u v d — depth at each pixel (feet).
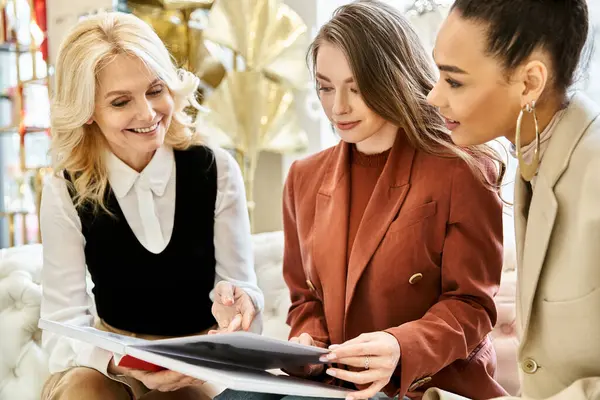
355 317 4.88
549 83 3.68
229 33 7.94
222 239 5.59
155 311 5.47
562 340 3.67
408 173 4.83
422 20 6.72
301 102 8.66
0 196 11.07
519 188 4.00
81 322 5.28
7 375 6.22
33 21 9.11
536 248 3.74
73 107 5.01
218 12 7.95
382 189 4.82
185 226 5.46
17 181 10.28
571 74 3.69
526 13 3.54
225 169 5.64
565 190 3.66
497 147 6.63
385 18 4.72
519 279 4.01
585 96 3.83
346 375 4.12
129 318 5.49
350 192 5.03
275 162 9.01
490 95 3.70
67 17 8.58
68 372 5.09
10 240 10.20
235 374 3.93
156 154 5.39
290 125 8.20
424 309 4.83
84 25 5.07
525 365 3.85
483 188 4.72
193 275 5.49
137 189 5.35
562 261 3.65
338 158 5.11
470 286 4.68
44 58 9.08
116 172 5.35
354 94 4.68
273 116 8.10
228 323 5.06
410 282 4.73
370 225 4.80
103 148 5.37
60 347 5.16
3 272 6.32
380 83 4.60
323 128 8.63
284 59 8.09
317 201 5.09
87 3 8.29
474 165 4.69
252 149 8.04
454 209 4.71
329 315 4.91
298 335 5.02
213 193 5.55
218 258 5.60
